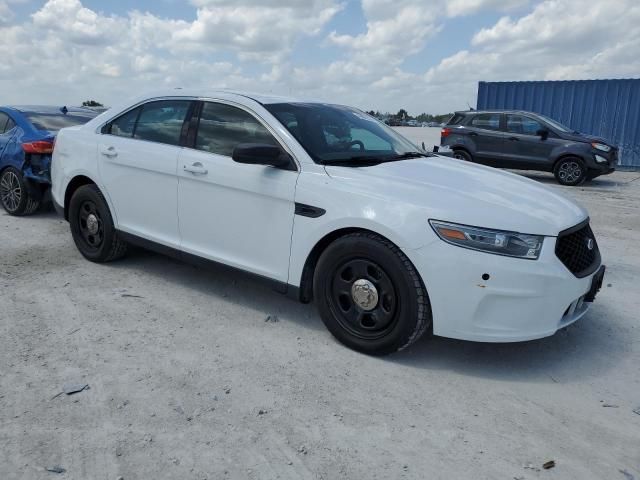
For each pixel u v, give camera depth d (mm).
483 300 3271
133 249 5832
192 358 3592
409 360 3670
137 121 5008
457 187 3676
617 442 2840
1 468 2496
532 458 2693
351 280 3674
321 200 3693
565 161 12797
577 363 3701
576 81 16391
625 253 6531
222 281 5055
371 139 4531
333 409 3062
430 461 2648
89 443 2693
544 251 3303
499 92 17531
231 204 4180
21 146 7227
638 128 15828
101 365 3457
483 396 3260
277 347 3789
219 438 2770
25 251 5852
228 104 4387
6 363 3443
